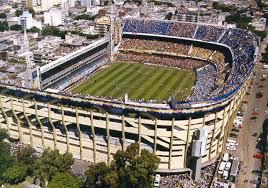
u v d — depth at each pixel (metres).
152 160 172.50
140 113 187.25
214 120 192.50
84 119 196.88
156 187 182.50
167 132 186.50
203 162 197.50
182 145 190.38
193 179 190.38
